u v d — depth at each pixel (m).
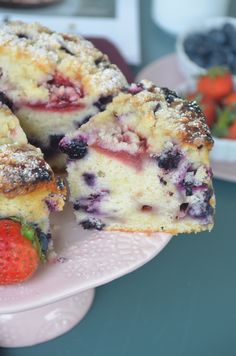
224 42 0.80
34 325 0.52
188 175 0.50
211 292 0.57
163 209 0.51
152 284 0.57
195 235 0.62
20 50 0.55
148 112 0.51
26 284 0.46
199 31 0.83
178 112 0.52
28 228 0.45
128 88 0.55
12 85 0.55
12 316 0.52
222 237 0.62
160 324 0.54
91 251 0.48
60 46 0.56
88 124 0.50
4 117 0.51
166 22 0.85
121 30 0.82
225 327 0.55
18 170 0.46
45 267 0.47
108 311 0.55
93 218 0.51
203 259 0.60
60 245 0.49
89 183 0.50
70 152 0.50
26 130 0.56
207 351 0.53
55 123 0.56
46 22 0.81
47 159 0.56
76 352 0.52
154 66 0.79
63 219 0.51
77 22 0.82
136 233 0.50
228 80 0.73
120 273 0.47
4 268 0.44
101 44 0.75
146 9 0.90
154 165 0.50
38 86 0.55
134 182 0.50
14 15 0.81
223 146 0.68
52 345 0.52
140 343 0.53
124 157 0.49
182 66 0.78
